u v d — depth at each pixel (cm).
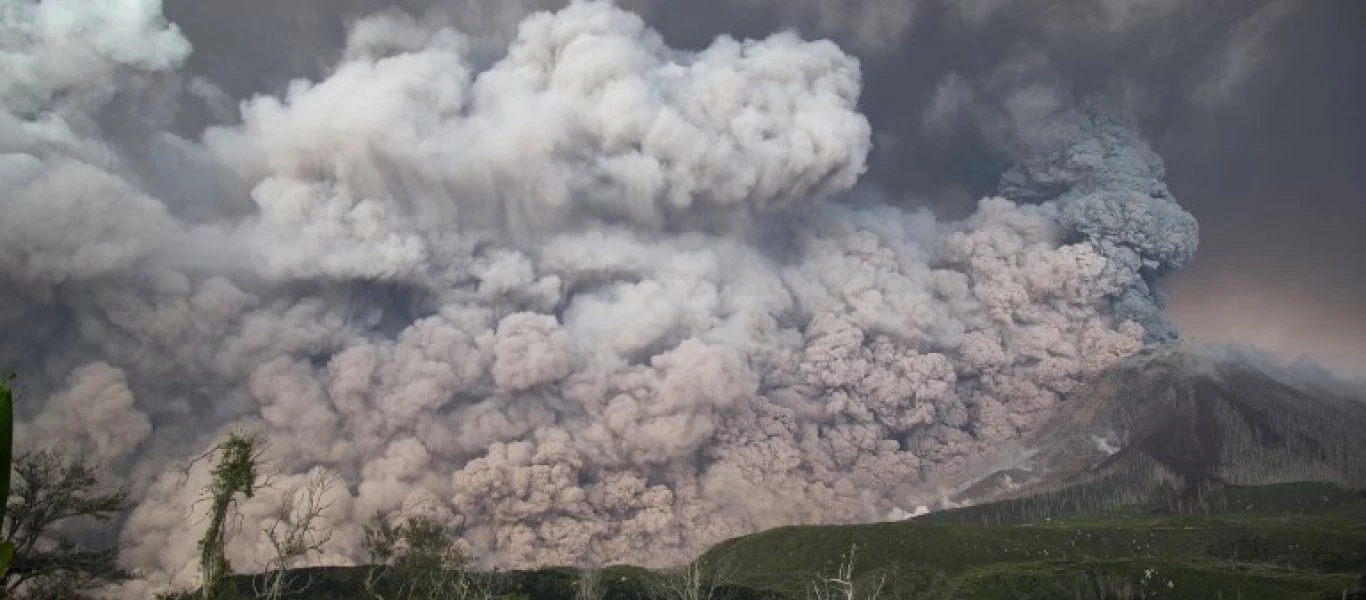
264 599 5684
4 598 4256
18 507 4372
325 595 10256
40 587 4434
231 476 5128
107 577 4697
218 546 5091
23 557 4334
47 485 4444
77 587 4534
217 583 5053
